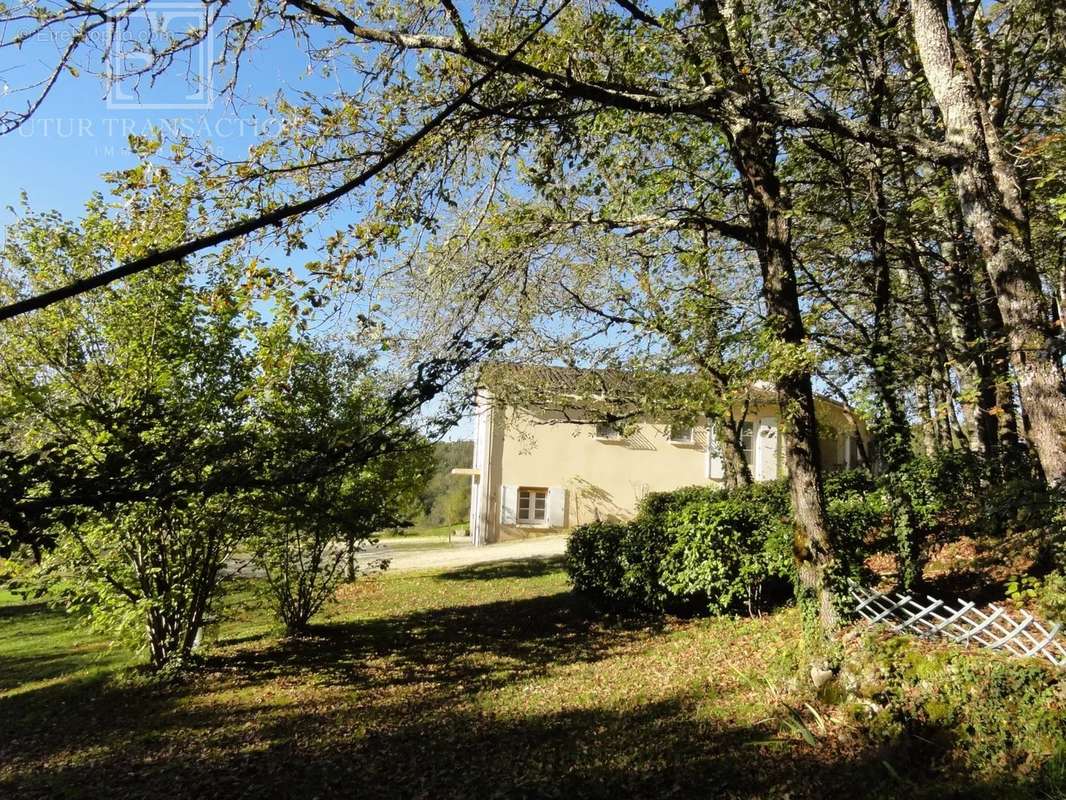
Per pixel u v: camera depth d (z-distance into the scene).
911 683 5.41
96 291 7.72
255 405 7.58
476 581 14.90
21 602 16.11
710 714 6.30
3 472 2.54
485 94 5.20
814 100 7.77
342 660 9.23
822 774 4.97
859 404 8.25
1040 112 8.19
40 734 6.99
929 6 5.74
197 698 7.91
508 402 13.99
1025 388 5.63
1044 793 4.04
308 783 5.53
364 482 9.77
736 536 9.28
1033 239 8.14
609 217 7.68
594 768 5.46
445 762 5.82
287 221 4.62
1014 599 5.98
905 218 8.02
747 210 8.12
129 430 3.66
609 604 10.81
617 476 22.45
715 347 8.11
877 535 9.09
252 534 9.00
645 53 5.61
